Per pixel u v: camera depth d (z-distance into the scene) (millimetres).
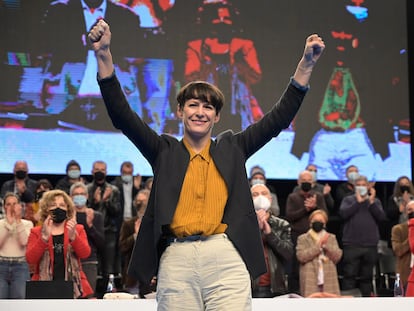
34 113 8359
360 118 8891
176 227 2045
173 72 8672
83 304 2873
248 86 8758
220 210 2059
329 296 3650
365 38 9000
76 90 8469
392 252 7164
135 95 8594
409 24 9078
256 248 2064
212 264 2010
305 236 5770
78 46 8539
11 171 8242
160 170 2102
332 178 8742
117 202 6934
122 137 8469
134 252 2092
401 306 2893
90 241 5848
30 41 8461
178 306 2016
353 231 6781
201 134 2113
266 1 8875
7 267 5348
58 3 8547
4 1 8461
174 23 8727
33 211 6875
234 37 8781
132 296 3486
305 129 8750
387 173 8875
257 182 7230
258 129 2162
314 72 8875
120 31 8633
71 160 8227
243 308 1985
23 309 2846
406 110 8977
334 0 8977
